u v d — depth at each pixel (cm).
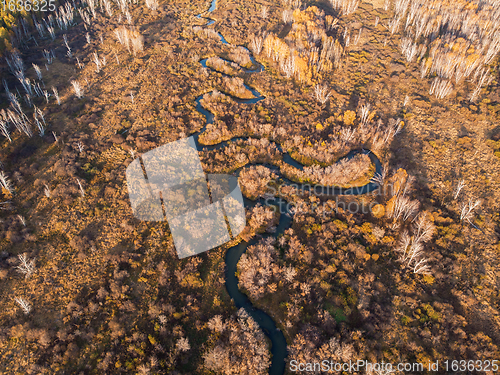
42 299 7194
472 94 12438
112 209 9019
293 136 11238
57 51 14738
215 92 12912
